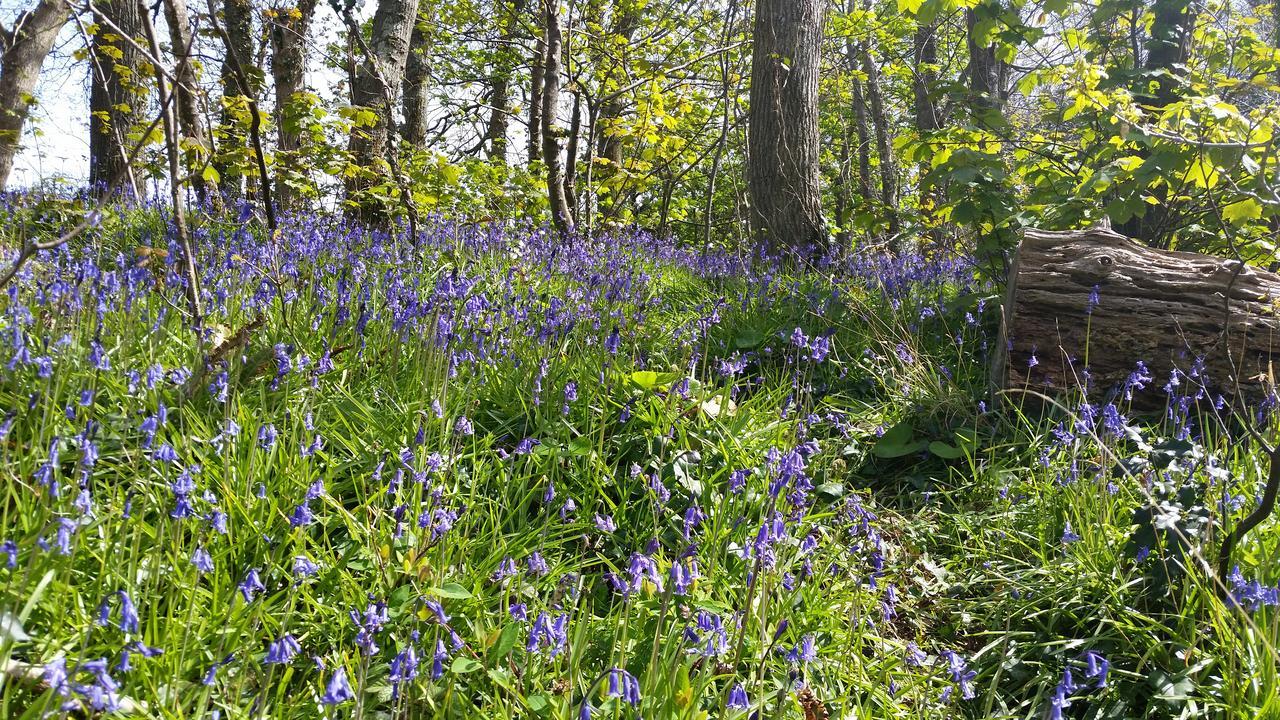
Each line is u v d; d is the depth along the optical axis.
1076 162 7.17
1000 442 4.84
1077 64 5.77
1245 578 3.19
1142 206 5.82
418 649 2.53
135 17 7.88
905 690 3.03
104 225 6.28
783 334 5.93
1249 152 5.25
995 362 5.38
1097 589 3.47
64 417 3.00
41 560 2.28
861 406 5.43
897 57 16.28
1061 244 5.24
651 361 5.27
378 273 5.65
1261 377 4.12
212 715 1.99
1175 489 3.62
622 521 3.62
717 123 14.73
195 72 5.54
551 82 9.77
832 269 8.03
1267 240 5.99
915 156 6.90
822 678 3.00
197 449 3.13
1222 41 7.14
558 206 9.85
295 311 4.61
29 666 2.02
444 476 3.32
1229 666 2.91
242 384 3.71
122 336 3.84
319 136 7.34
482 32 16.55
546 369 4.25
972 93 6.87
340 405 3.83
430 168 8.20
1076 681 3.15
